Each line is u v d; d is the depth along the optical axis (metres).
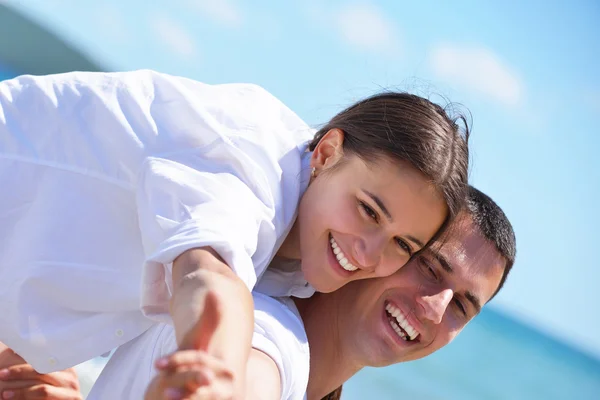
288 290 3.98
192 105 3.68
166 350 3.57
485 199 4.50
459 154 3.80
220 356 2.51
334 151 3.83
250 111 3.90
